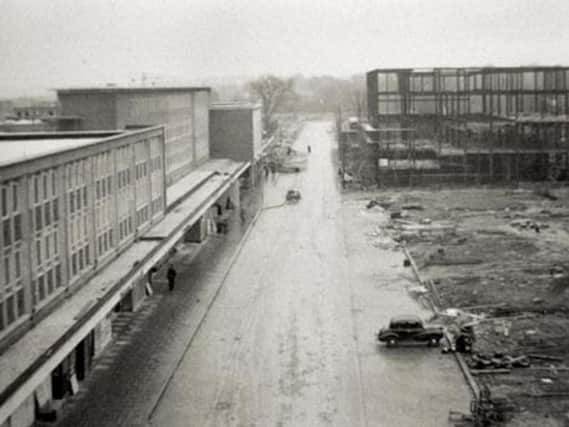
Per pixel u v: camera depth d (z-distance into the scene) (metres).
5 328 29.50
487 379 35.53
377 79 99.69
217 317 45.75
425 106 99.75
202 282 53.69
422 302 48.22
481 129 96.12
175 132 78.94
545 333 41.69
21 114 106.94
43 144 44.69
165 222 55.56
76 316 33.12
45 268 33.91
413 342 40.31
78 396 34.22
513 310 45.81
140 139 50.72
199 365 38.06
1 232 29.19
